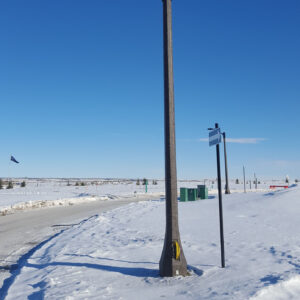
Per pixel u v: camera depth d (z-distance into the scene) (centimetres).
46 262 855
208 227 1266
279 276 596
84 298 545
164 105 713
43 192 5034
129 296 552
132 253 901
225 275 645
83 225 1575
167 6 728
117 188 6488
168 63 718
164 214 1808
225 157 3056
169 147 694
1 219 1936
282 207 1608
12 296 602
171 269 658
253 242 963
